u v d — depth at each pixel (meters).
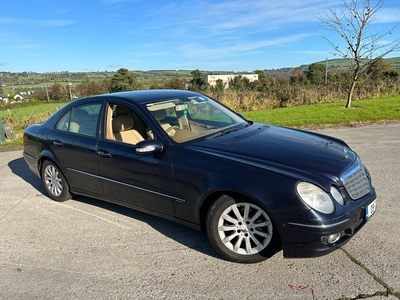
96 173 4.26
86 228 4.12
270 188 2.90
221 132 3.97
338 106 14.27
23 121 15.44
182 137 3.70
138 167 3.75
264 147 3.47
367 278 2.85
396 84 18.05
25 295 2.90
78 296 2.85
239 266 3.15
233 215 3.17
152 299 2.76
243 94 17.95
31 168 5.42
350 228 2.91
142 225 4.12
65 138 4.63
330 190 2.87
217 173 3.16
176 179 3.44
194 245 3.60
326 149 3.50
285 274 2.98
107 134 4.20
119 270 3.20
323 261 3.13
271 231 3.01
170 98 4.41
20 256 3.54
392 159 6.25
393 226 3.70
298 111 13.50
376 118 10.53
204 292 2.81
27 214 4.62
